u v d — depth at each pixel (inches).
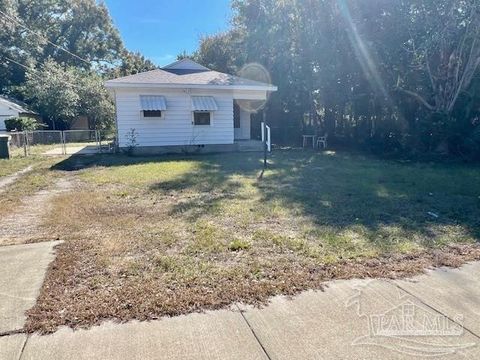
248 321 101.4
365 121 701.9
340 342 91.8
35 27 1439.5
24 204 241.8
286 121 791.1
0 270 134.1
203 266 136.6
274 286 121.3
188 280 125.0
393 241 165.2
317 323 100.2
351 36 603.5
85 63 1658.5
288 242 162.6
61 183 319.3
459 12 498.6
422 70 555.8
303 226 187.3
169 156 527.2
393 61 572.7
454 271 134.5
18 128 837.2
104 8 1658.5
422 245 160.9
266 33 764.6
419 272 133.3
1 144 516.7
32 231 182.5
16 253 151.4
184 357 86.0
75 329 97.3
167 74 607.5
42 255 148.9
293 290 119.0
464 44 505.7
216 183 312.2
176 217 205.6
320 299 113.5
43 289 119.0
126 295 114.7
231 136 597.3
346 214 211.9
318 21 640.4
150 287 120.0
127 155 540.1
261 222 195.2
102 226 189.5
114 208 228.1
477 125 497.4
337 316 103.7
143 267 136.2
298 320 101.7
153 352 87.8
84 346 90.0
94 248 156.3
